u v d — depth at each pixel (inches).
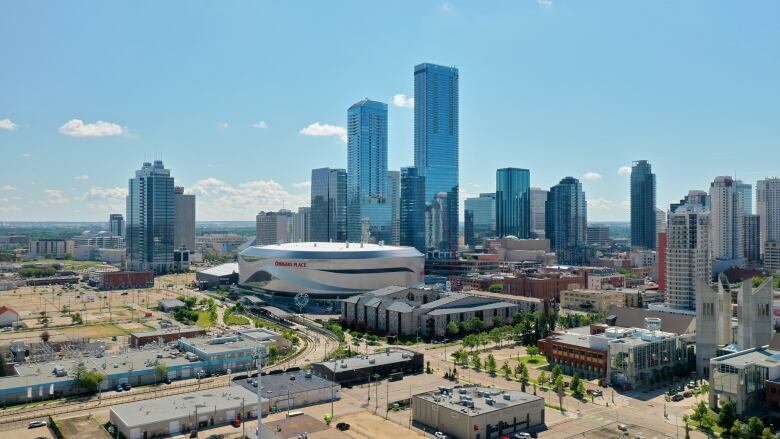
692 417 7760.8
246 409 7746.1
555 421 7800.2
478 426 7081.7
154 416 7268.7
